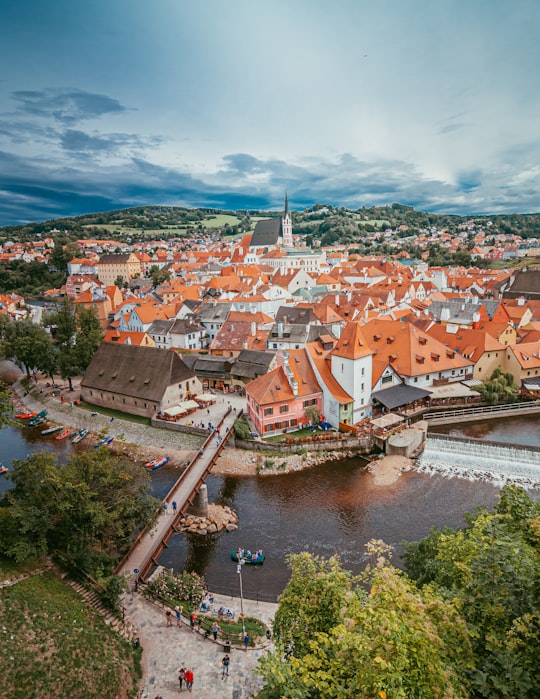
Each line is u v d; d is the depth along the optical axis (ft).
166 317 495.82
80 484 139.44
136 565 158.40
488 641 66.49
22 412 342.64
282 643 83.71
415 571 118.42
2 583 128.57
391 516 198.70
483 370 318.04
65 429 301.84
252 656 124.16
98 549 147.84
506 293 530.27
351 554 176.96
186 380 312.71
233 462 244.42
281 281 639.76
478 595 72.74
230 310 467.93
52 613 123.34
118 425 298.76
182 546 184.24
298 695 62.59
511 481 218.79
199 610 146.92
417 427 259.80
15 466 151.33
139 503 162.81
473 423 278.26
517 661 61.36
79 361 360.07
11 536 140.97
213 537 189.78
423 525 192.03
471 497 208.95
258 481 230.89
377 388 282.77
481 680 60.54
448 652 65.36
